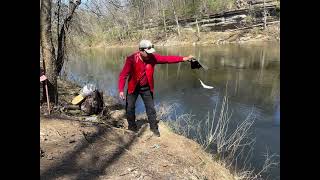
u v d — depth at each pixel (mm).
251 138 8258
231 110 10961
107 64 27688
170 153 5617
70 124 5844
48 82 7383
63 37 9812
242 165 6676
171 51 39625
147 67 5988
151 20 54406
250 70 19922
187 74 19609
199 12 52812
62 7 9844
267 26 45531
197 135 7984
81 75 20234
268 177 6293
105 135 5742
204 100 12531
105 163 4793
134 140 5875
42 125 5543
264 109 10969
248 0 49562
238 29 47562
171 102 12352
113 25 12398
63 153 4824
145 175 4625
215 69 21094
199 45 45719
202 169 5500
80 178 4246
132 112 6285
